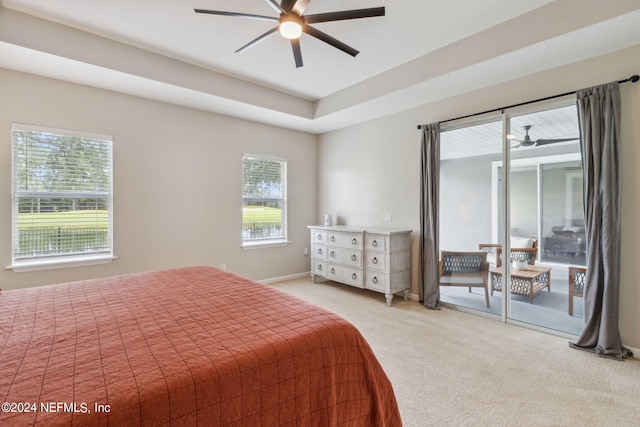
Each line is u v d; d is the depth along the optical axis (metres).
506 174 3.26
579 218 2.82
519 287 3.19
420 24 2.64
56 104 3.09
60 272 3.14
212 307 1.62
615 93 2.49
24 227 3.00
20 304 1.65
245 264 4.60
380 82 3.62
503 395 1.96
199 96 3.58
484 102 3.37
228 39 2.89
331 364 1.27
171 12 2.48
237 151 4.48
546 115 2.99
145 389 0.91
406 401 1.90
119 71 2.93
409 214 4.12
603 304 2.51
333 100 4.23
